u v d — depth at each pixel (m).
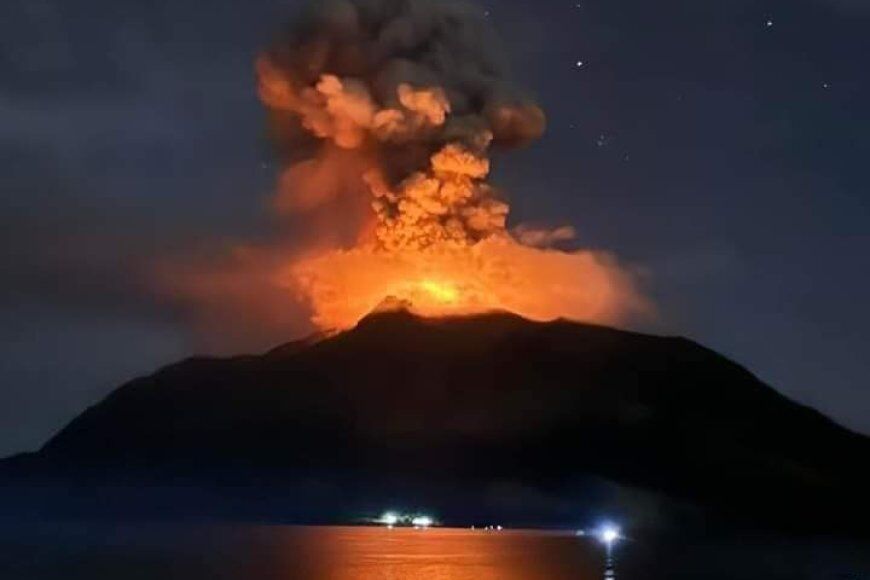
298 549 157.62
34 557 134.75
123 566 119.50
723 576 109.94
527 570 118.12
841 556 154.25
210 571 113.25
